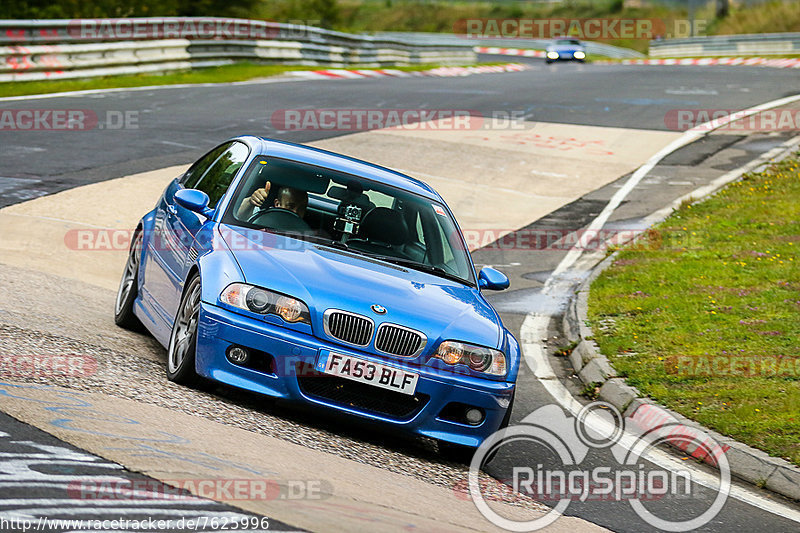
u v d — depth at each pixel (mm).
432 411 13891
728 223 34406
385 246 16062
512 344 15156
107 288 21703
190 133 42750
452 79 81688
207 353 13648
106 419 11609
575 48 127125
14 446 10148
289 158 16953
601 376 20250
